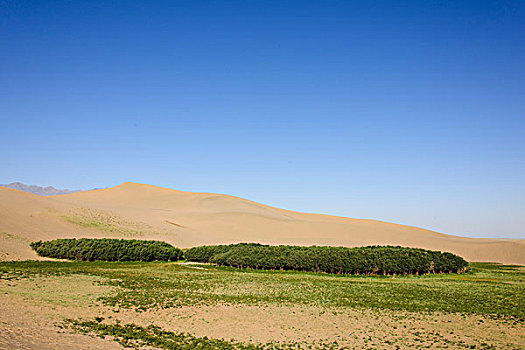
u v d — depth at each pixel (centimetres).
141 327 1526
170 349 1313
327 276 3406
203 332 1526
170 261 4256
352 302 2178
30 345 1150
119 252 3984
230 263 3862
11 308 1582
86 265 3512
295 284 2812
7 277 2333
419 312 1966
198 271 3466
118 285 2394
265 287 2634
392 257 3600
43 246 3912
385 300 2259
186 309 1858
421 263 3578
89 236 4947
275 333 1552
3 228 4397
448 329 1664
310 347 1406
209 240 5978
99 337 1354
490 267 4544
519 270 4259
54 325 1428
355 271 3516
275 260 3700
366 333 1586
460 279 3372
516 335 1591
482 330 1655
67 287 2183
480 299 2352
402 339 1520
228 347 1369
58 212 5644
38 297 1841
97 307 1777
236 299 2158
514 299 2372
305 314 1861
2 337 1190
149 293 2191
